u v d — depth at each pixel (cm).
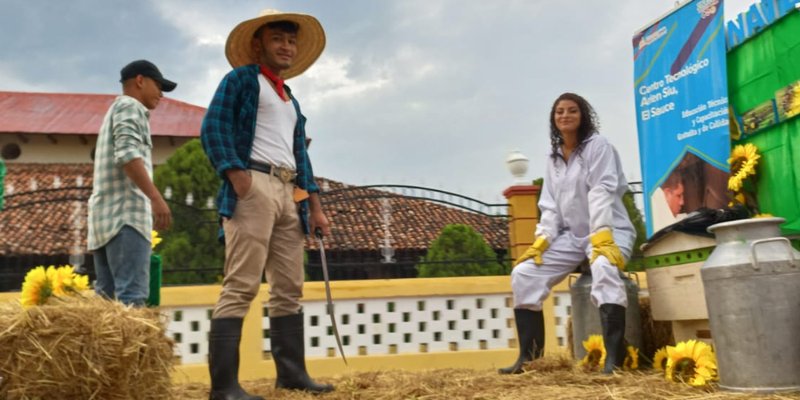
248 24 369
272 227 349
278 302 374
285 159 361
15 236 1552
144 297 393
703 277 319
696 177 430
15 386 274
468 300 618
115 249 388
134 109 397
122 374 288
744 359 298
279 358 375
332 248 1328
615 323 387
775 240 302
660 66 465
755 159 391
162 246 846
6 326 275
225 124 339
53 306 286
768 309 295
